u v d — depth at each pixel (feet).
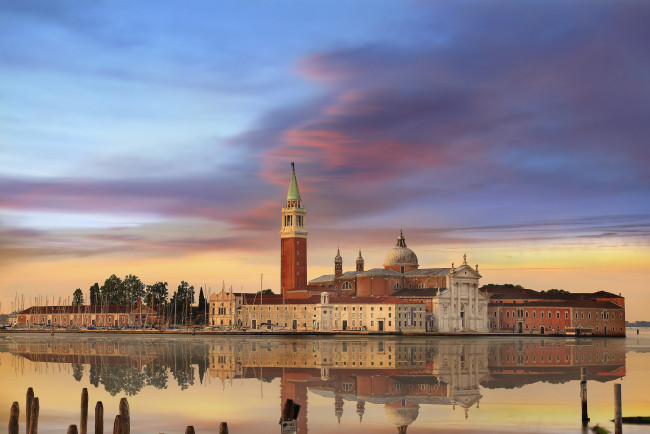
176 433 284.82
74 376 467.93
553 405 355.15
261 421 309.83
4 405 343.26
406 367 551.18
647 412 335.06
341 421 313.73
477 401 369.09
